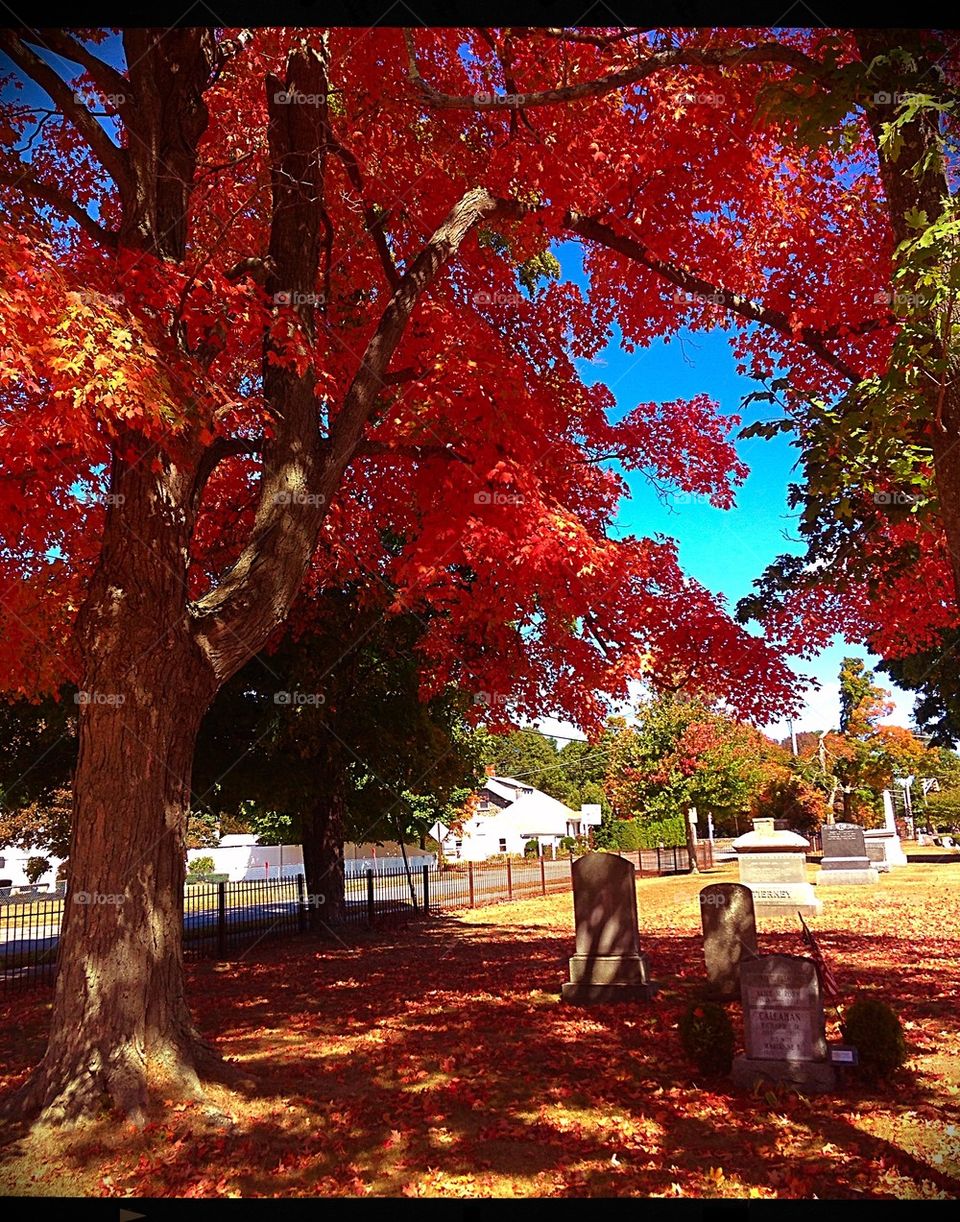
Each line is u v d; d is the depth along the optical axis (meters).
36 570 11.10
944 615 11.64
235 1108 7.40
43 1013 13.31
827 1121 6.84
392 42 11.16
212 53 9.96
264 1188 5.89
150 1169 6.22
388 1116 7.20
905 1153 6.08
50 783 19.69
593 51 10.95
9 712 18.23
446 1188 5.79
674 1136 6.64
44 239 9.00
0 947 22.19
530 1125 6.93
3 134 10.52
